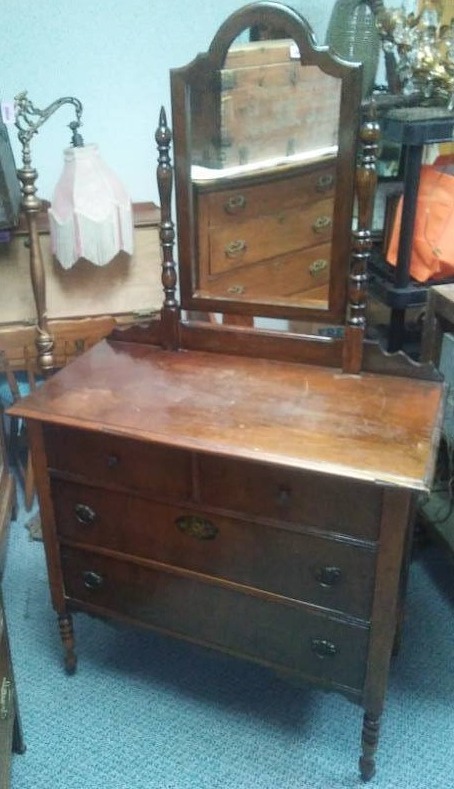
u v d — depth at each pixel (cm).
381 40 173
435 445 120
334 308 142
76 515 144
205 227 146
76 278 203
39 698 158
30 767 142
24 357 204
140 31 216
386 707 154
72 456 138
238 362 152
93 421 130
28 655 169
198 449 120
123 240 193
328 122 129
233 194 141
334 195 133
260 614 135
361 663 129
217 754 145
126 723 152
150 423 128
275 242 140
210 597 138
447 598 183
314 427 125
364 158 127
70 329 202
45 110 180
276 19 125
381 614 123
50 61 216
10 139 222
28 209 181
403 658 166
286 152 133
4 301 202
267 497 123
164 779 140
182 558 137
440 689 158
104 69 219
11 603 185
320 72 126
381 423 126
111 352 160
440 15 180
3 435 211
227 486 125
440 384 139
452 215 171
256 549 129
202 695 158
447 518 182
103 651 170
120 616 151
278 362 151
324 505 119
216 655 145
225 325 154
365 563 120
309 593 128
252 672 164
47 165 229
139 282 207
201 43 220
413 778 139
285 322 163
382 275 188
